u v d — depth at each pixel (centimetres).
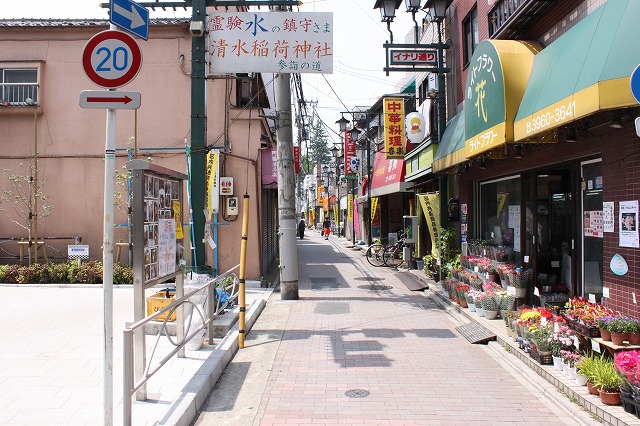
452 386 532
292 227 1068
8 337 657
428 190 1495
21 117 1223
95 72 395
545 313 622
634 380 408
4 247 1222
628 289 518
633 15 454
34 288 1066
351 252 2422
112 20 436
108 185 385
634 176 507
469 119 820
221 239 1220
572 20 629
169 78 1230
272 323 834
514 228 890
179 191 578
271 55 811
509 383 541
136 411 420
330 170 4712
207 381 509
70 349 603
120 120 1227
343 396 504
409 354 652
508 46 697
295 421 443
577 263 673
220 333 700
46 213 1177
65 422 393
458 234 1177
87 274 1109
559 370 539
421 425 433
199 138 799
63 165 1223
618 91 439
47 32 1225
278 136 1067
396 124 1374
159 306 675
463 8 1120
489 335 704
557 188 796
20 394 455
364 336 745
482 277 922
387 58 1189
